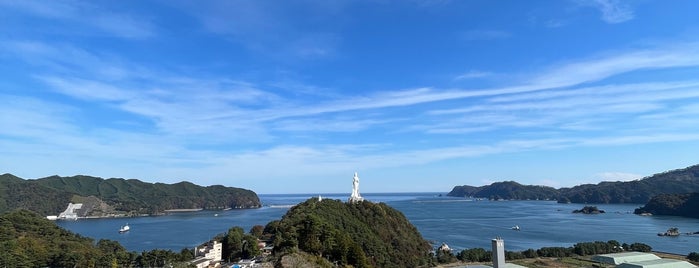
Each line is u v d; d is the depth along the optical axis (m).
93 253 196.50
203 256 182.88
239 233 198.25
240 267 151.00
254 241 181.75
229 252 188.88
